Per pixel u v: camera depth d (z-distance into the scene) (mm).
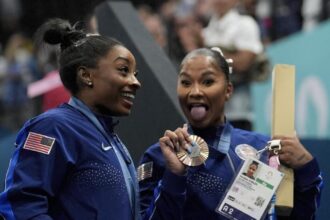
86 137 4629
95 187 4559
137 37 6695
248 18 9039
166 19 11656
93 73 4734
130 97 4781
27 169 4480
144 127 6340
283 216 5160
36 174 4469
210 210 4926
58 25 4938
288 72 5207
